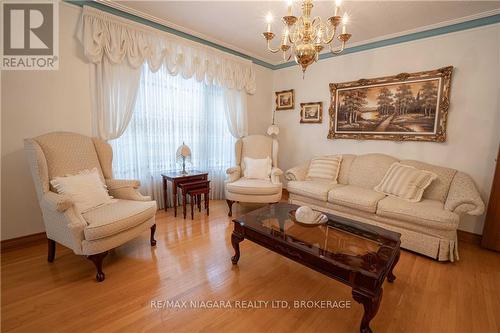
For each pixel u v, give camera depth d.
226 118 3.84
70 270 1.92
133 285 1.76
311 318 1.49
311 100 4.02
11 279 1.80
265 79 4.40
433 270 2.05
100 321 1.42
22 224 2.30
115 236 1.87
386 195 2.75
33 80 2.24
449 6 2.34
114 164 2.81
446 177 2.64
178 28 3.02
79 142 2.28
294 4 2.35
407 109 2.99
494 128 2.48
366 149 3.44
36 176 1.90
